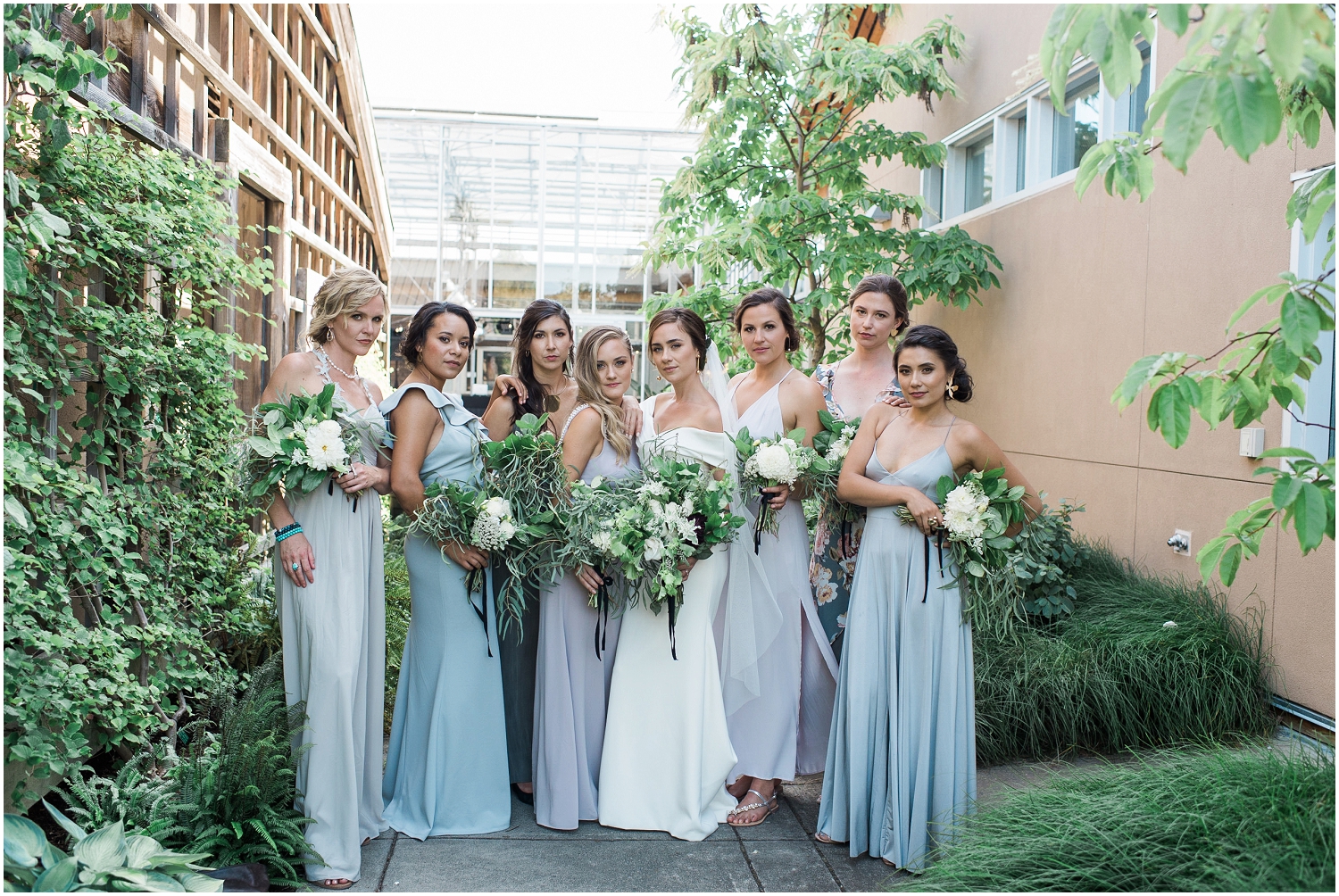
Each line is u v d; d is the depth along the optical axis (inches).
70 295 105.3
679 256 274.7
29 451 90.7
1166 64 169.8
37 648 94.1
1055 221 210.5
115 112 116.6
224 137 168.9
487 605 115.6
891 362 139.9
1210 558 87.2
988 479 108.1
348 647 103.3
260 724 102.7
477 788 114.8
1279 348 75.6
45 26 92.0
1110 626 150.6
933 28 246.7
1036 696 137.6
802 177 259.6
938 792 106.4
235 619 136.3
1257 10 60.3
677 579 109.9
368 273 114.0
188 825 97.2
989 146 262.1
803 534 127.9
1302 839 80.9
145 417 118.3
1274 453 80.0
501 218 674.8
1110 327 187.5
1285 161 141.7
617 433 119.7
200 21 167.5
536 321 126.6
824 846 112.0
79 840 87.9
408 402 111.0
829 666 128.1
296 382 110.1
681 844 111.6
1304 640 136.6
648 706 117.1
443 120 655.1
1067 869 82.8
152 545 120.3
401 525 115.4
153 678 112.5
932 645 107.2
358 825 102.6
